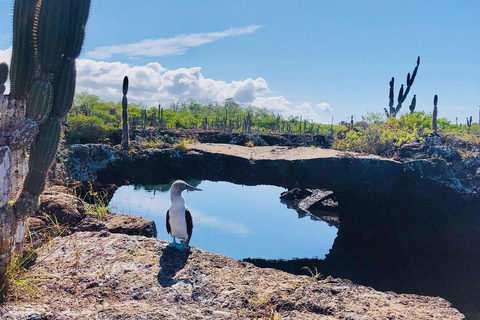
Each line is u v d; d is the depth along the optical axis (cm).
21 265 449
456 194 2200
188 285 425
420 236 2086
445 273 1662
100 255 489
